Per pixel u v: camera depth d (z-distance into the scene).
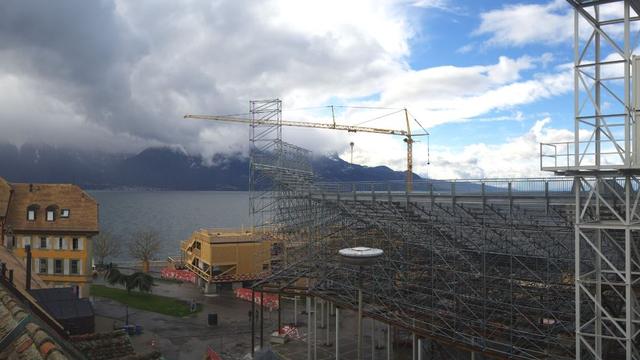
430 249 44.44
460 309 42.66
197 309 67.38
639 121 26.83
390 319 44.75
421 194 44.34
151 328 58.34
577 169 28.06
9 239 54.19
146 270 98.75
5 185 66.75
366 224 53.38
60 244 66.25
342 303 48.94
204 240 80.75
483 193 39.81
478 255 43.69
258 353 26.05
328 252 56.78
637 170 27.34
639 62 26.97
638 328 32.34
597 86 28.66
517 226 39.00
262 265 78.88
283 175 68.88
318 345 53.22
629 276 27.17
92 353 18.84
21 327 11.66
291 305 70.94
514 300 40.28
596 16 29.08
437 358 47.44
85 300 39.72
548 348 37.50
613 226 27.73
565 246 37.78
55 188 69.50
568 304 37.66
